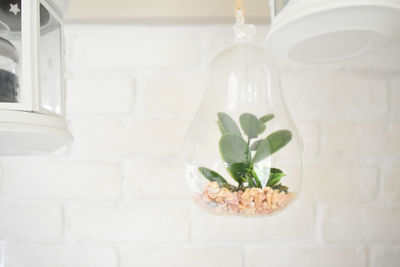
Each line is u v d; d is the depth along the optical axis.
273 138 0.39
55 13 0.47
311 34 0.42
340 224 0.66
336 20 0.39
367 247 0.66
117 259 0.65
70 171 0.65
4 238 0.65
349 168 0.66
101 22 0.65
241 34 0.45
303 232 0.65
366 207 0.66
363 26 0.40
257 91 0.42
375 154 0.66
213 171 0.39
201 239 0.65
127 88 0.66
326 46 0.47
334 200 0.66
